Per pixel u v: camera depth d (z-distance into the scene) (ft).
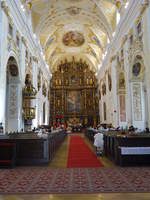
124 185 16.89
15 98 46.57
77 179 19.06
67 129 103.40
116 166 25.49
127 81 49.98
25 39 52.90
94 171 22.57
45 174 21.36
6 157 25.58
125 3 50.44
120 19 53.11
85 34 88.38
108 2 58.44
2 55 35.24
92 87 110.52
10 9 40.01
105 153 34.81
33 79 63.00
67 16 72.84
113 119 64.08
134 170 22.86
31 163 26.71
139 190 15.53
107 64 77.41
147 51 36.83
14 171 23.11
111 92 68.74
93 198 14.02
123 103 59.31
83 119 107.96
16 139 27.22
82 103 110.01
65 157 32.71
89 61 114.01
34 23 64.08
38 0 57.16
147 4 36.35
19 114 46.93
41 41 79.30
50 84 111.75
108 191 15.40
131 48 45.78
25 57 53.16
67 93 111.96
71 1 62.90
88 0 61.87
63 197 14.33
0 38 34.53
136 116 47.50
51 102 110.01
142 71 46.93
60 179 19.15
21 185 17.30
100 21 69.46
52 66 111.75
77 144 51.67
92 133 53.06
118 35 57.36
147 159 25.86
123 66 54.08
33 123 60.39
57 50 101.60
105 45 81.41
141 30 40.06
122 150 25.43
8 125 45.70
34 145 27.09
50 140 30.09
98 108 108.47
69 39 93.30
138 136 27.73
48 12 65.57
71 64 114.32
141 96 47.85
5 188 16.47
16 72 46.52
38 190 15.88
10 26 40.93
